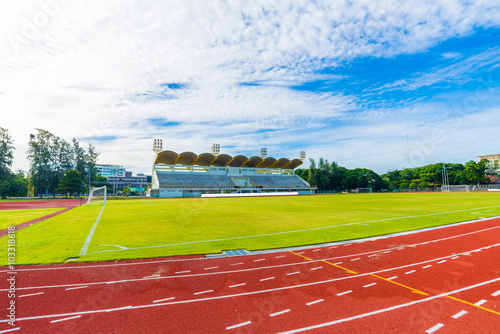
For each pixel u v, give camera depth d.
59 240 9.82
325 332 3.70
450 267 6.46
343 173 84.81
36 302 4.65
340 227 12.40
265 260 7.16
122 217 17.31
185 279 5.77
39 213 20.58
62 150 61.84
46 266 6.68
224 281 5.64
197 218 16.47
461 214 16.72
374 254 7.67
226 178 69.19
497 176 80.00
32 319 4.06
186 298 4.82
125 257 7.45
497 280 5.59
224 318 4.10
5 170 52.72
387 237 10.01
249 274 6.07
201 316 4.17
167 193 56.22
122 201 38.78
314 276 5.92
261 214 18.50
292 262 6.96
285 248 8.48
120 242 9.47
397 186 86.56
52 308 4.42
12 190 58.28
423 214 17.05
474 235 10.25
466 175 73.25
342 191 84.19
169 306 4.51
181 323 3.95
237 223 14.09
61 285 5.43
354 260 7.09
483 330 3.74
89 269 6.45
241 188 63.84
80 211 22.12
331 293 5.00
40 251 8.14
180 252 8.02
